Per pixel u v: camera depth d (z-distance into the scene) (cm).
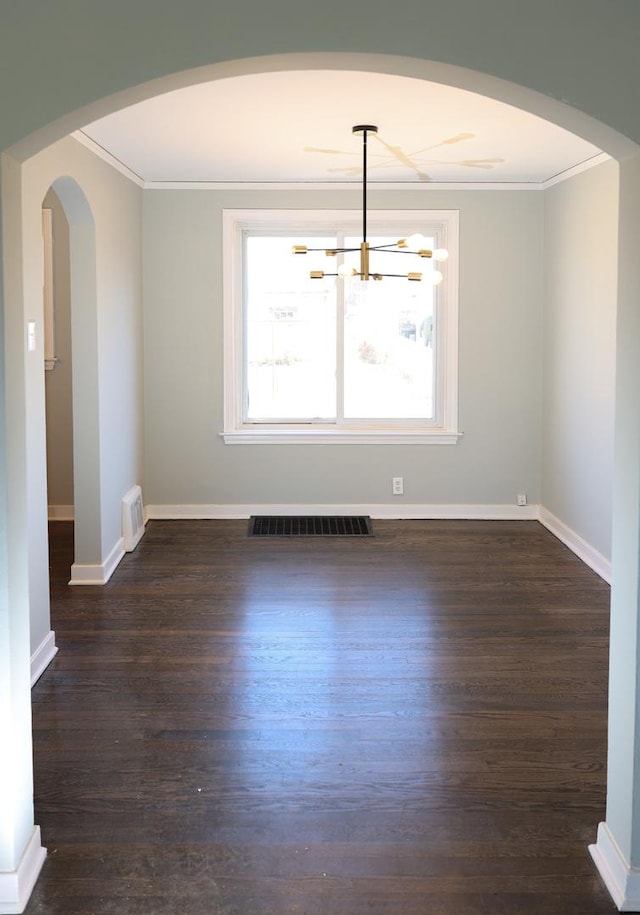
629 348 226
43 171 383
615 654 237
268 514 652
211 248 629
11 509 222
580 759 300
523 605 461
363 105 404
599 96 211
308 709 338
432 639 412
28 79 211
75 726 323
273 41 210
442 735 317
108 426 515
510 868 240
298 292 648
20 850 229
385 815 265
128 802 272
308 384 655
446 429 649
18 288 226
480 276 636
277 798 274
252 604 461
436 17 210
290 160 543
